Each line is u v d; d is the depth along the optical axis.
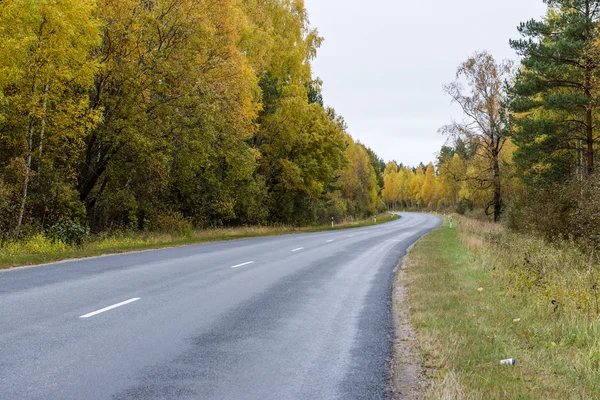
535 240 19.41
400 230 41.50
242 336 6.73
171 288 10.07
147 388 4.65
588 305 8.40
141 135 21.44
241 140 29.34
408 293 10.69
